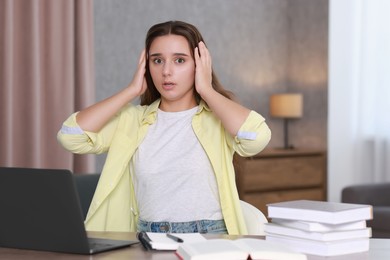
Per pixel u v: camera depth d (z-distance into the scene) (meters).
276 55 7.86
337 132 7.46
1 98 5.57
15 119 5.72
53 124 5.86
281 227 2.21
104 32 6.72
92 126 2.75
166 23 2.78
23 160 5.74
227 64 7.52
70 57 5.88
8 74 5.55
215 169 2.71
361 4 7.36
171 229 2.66
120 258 2.07
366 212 2.17
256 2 7.71
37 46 5.72
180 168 2.70
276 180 6.97
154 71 2.78
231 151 2.79
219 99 2.67
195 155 2.72
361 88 7.39
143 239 2.23
